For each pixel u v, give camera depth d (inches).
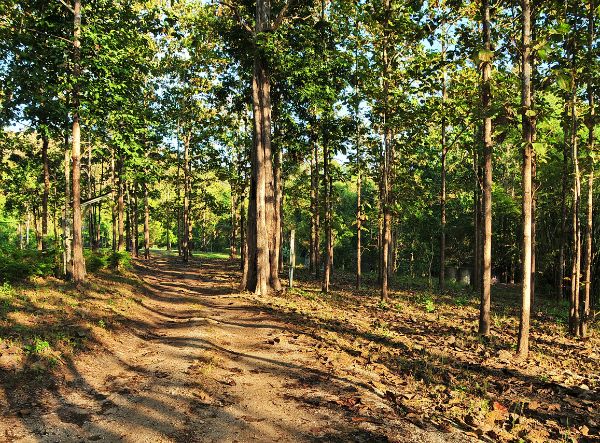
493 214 1138.7
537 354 344.8
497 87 391.9
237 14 639.8
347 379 243.9
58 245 566.6
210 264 1362.0
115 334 323.0
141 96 573.6
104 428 176.6
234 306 518.0
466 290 918.4
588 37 419.8
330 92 639.8
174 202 1728.6
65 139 536.1
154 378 240.4
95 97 462.9
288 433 173.2
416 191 813.9
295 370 260.4
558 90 452.1
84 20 506.3
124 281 595.8
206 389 224.5
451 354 328.5
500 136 375.9
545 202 863.7
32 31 463.2
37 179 1024.2
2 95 455.2
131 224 1643.7
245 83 790.5
